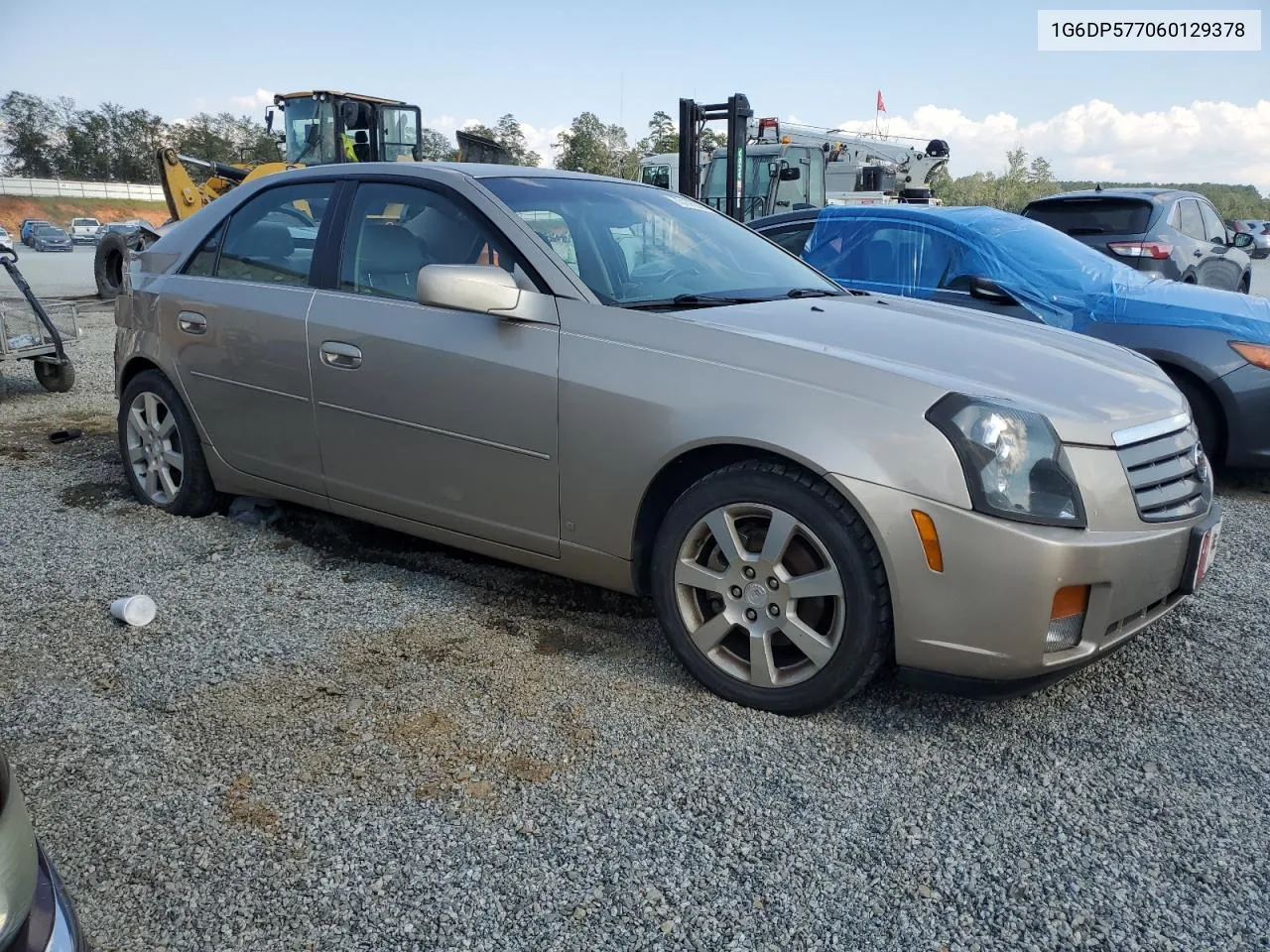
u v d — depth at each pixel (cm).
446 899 209
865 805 243
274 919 203
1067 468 254
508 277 312
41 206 7131
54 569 384
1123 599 260
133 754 259
